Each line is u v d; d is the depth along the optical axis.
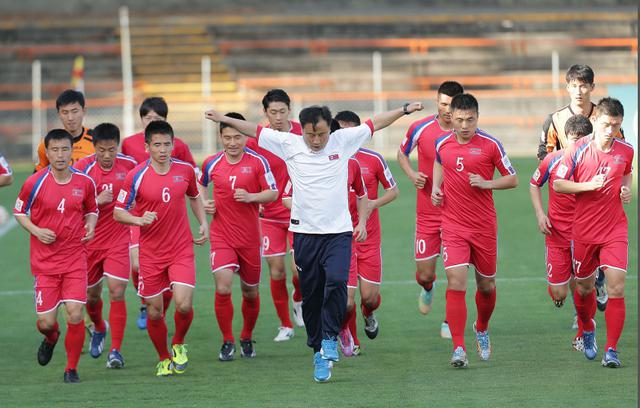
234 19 110.38
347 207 24.81
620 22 108.50
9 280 41.91
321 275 25.02
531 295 36.97
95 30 111.06
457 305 26.23
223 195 27.91
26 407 23.09
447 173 26.56
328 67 104.81
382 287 39.34
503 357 27.59
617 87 65.44
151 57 105.94
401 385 24.44
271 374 26.25
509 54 105.12
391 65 104.69
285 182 31.00
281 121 29.11
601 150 25.48
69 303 25.98
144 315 33.25
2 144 95.56
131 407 22.89
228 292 28.08
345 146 24.59
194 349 29.98
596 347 27.56
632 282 38.28
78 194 25.97
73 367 25.97
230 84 102.19
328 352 24.17
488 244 26.62
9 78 105.56
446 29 109.44
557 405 22.02
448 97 28.84
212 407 22.67
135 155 31.34
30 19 114.31
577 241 26.19
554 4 114.31
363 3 116.94
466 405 22.25
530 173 73.00
